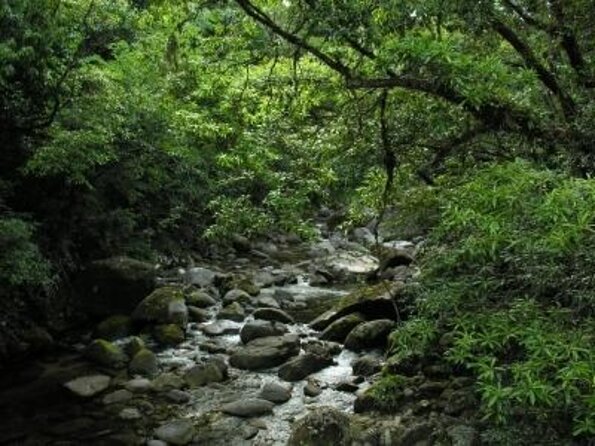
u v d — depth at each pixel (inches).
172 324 323.0
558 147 168.6
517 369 101.7
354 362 268.7
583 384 105.5
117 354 287.0
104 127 351.3
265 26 201.2
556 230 96.8
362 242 518.3
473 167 188.4
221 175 472.7
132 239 422.3
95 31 435.5
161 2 230.8
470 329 124.3
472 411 197.0
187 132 423.5
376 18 159.2
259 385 257.6
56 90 338.6
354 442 191.5
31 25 327.6
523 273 128.7
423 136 204.8
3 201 316.5
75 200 365.7
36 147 340.2
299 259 498.3
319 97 226.7
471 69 134.6
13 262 261.7
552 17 203.8
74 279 357.1
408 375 235.3
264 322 315.6
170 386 255.6
